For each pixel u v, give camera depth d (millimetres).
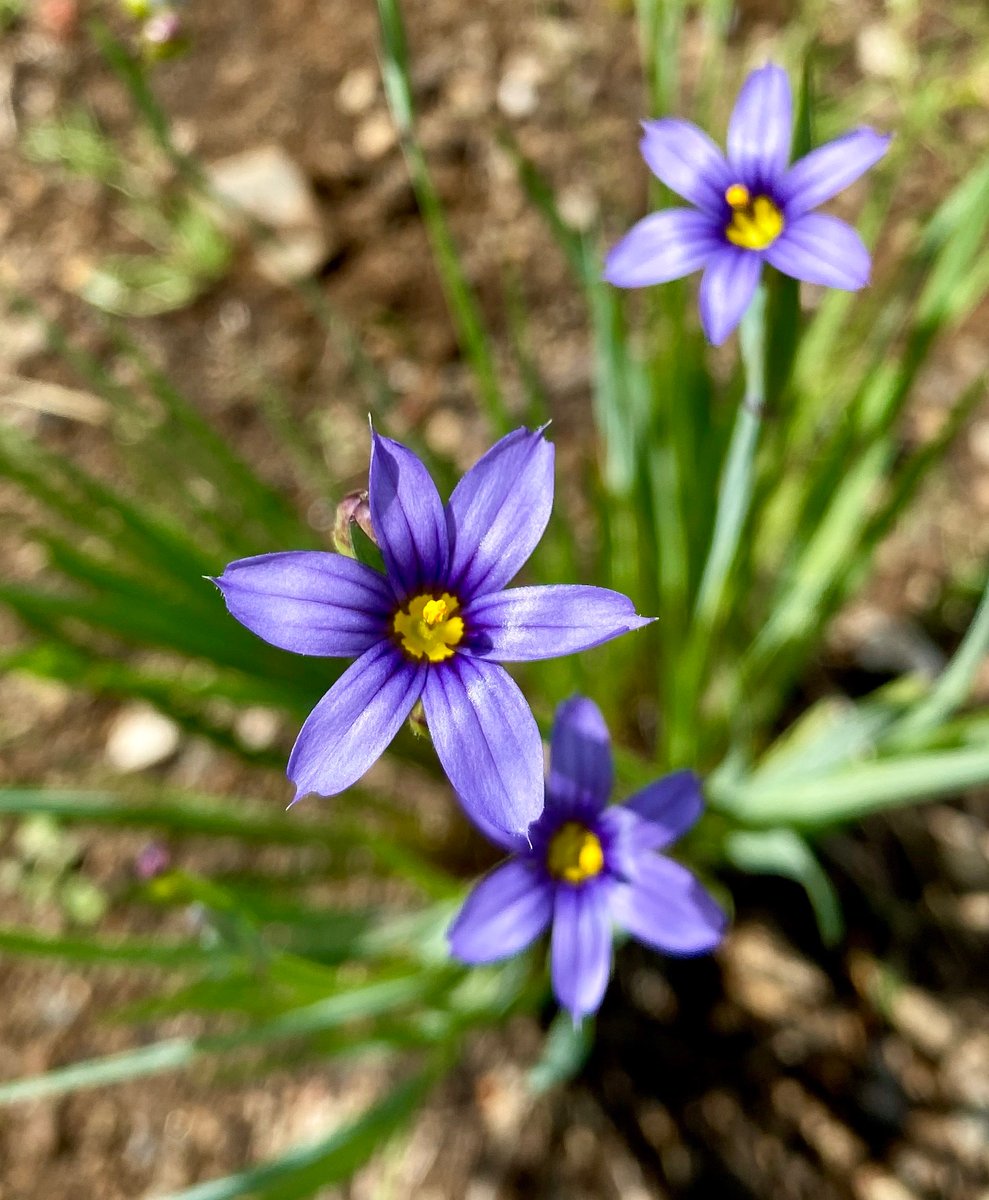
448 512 59
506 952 76
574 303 159
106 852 132
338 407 156
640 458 111
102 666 90
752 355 77
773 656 119
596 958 76
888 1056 120
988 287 157
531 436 58
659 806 76
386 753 103
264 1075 121
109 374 157
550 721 79
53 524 143
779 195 78
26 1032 123
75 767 136
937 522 146
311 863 131
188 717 101
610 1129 117
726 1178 115
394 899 129
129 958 85
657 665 133
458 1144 118
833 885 128
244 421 155
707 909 75
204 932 79
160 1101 120
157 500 139
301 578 56
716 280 75
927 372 154
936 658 139
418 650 58
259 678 96
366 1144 89
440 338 159
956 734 94
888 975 123
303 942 111
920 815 131
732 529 90
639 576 121
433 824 132
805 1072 119
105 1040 122
